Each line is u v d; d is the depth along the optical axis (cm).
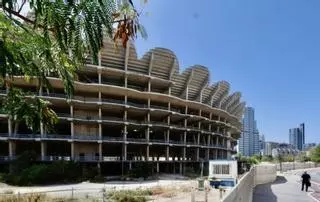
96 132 6700
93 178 5722
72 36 227
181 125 8325
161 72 7744
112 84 7088
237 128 12400
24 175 4981
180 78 8212
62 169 5366
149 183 5419
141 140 7019
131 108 6950
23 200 2731
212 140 9412
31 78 288
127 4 262
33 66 274
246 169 8700
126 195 3222
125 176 6253
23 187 4731
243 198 1202
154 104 7781
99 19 232
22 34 252
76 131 6538
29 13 236
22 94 325
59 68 288
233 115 11400
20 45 257
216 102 9769
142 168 6450
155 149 8225
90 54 234
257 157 14038
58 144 6631
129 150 7650
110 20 239
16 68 255
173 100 7775
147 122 7088
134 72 7081
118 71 6831
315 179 5078
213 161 3441
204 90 8962
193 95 8788
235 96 10981
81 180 5550
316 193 2808
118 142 6688
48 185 5028
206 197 2541
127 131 7562
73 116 6331
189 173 7475
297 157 15538
